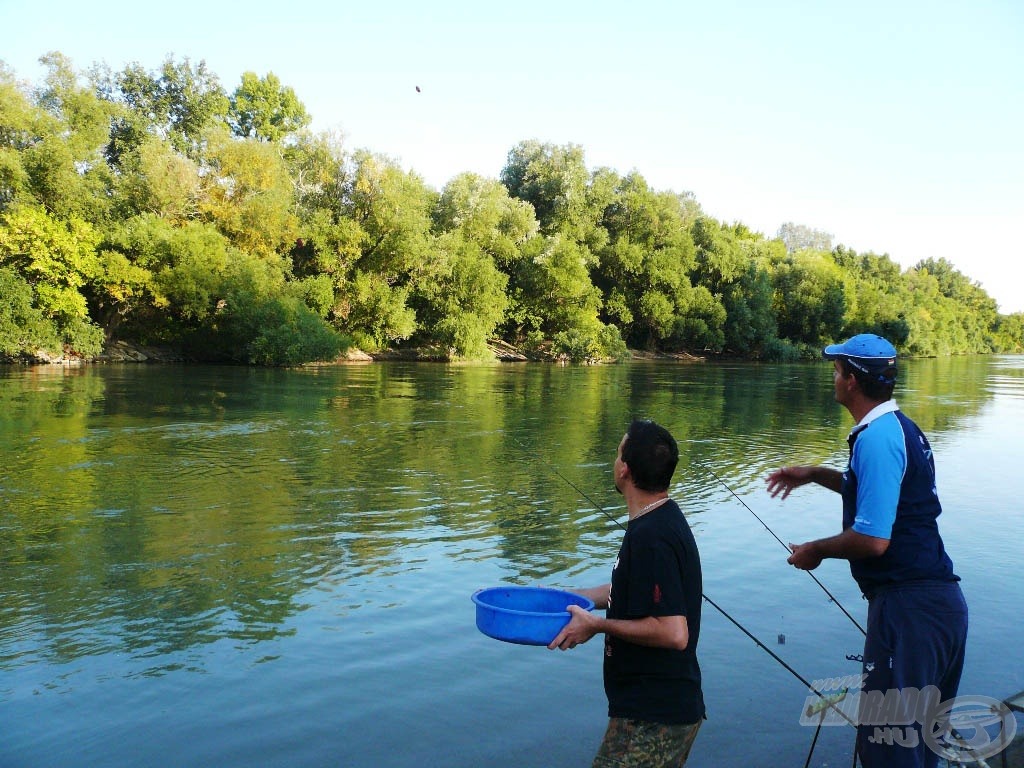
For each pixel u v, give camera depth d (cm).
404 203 4778
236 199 4547
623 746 289
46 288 3466
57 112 4325
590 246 6391
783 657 548
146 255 3909
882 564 332
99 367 3453
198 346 4100
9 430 1614
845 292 7975
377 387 2811
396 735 436
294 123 7056
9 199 3766
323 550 804
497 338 5750
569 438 1622
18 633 579
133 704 470
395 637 574
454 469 1270
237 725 446
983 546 848
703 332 6303
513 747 425
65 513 955
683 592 291
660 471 305
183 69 6222
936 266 13512
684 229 6862
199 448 1439
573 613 302
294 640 568
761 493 1125
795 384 3500
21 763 405
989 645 574
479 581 707
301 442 1526
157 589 680
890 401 347
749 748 429
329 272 4675
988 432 1892
